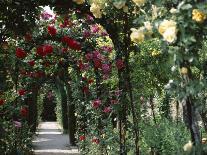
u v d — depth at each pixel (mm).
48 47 7820
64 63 11453
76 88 12133
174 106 13055
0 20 6660
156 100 12258
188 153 4023
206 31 3582
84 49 9453
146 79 8625
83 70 9844
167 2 3734
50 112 43594
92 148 11492
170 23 3447
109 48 9008
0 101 7266
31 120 16953
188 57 3635
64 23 7328
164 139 8180
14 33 6980
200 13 3406
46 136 25250
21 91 8984
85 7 6387
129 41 6293
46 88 26938
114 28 6348
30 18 6645
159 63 8328
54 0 6348
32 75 10828
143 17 3891
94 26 9289
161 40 3719
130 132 7332
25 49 9477
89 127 11586
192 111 4172
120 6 4156
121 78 6625
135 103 7445
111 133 8984
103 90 9195
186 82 3816
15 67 8773
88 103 10867
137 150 6559
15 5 6371
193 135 4191
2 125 7105
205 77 4043
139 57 8188
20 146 10969
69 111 19375
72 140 19219
